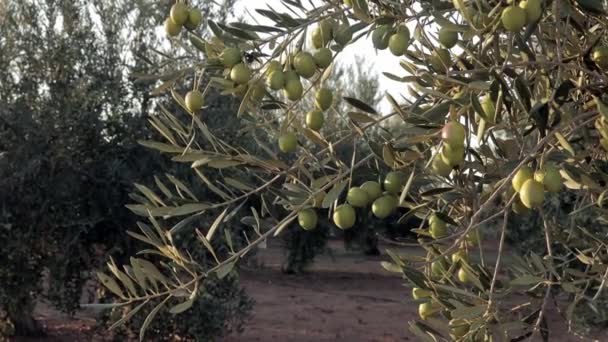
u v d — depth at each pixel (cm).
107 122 866
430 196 196
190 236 773
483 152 176
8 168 827
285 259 1867
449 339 202
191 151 182
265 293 1517
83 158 861
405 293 1566
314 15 175
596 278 192
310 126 189
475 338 182
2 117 838
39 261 866
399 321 1238
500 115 163
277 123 219
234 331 1095
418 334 188
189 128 184
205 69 183
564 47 168
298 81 176
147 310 831
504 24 149
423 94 171
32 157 836
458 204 215
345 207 179
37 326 998
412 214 207
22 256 849
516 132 163
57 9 905
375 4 177
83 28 901
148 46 888
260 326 1155
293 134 189
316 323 1198
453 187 179
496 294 177
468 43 173
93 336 999
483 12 155
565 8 157
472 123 175
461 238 162
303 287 1634
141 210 183
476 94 159
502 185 155
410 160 172
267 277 1780
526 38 150
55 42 887
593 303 217
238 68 176
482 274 200
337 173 191
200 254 772
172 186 812
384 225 1950
